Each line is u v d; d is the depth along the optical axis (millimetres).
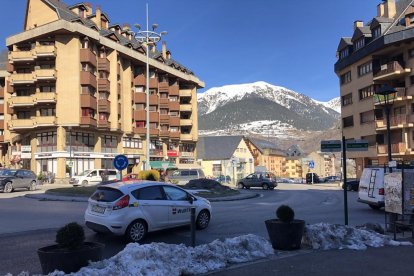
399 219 10977
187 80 76188
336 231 9453
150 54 68125
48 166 50875
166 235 11258
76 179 40562
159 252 7000
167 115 69625
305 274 6914
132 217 10172
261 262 7746
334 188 43594
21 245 9836
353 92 52000
